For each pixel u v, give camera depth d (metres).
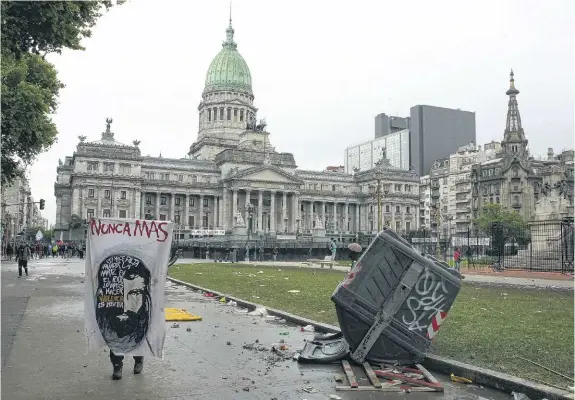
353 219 156.75
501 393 9.27
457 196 159.62
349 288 10.91
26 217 182.38
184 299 23.77
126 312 9.98
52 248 90.62
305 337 14.15
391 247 10.99
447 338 13.17
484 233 105.50
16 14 15.95
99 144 122.69
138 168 125.00
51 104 32.00
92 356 11.72
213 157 146.38
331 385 9.52
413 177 158.12
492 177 136.88
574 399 8.08
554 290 27.81
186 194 131.38
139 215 123.88
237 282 32.19
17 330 14.81
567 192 56.38
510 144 135.50
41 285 29.33
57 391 9.05
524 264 48.22
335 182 156.25
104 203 120.94
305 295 23.89
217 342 13.39
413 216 156.38
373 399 8.77
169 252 10.35
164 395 8.87
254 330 15.24
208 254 85.44
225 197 130.75
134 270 10.12
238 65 156.00
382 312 10.76
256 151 136.88
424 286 10.80
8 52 17.20
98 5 18.30
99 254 10.04
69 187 132.12
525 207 130.50
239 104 152.38
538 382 9.12
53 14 16.34
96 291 9.95
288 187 132.88
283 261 79.38
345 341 11.47
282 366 10.88
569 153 147.50
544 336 13.49
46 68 30.25
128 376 10.05
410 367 10.66
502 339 13.05
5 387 9.25
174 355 11.85
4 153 27.48
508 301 22.08
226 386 9.42
